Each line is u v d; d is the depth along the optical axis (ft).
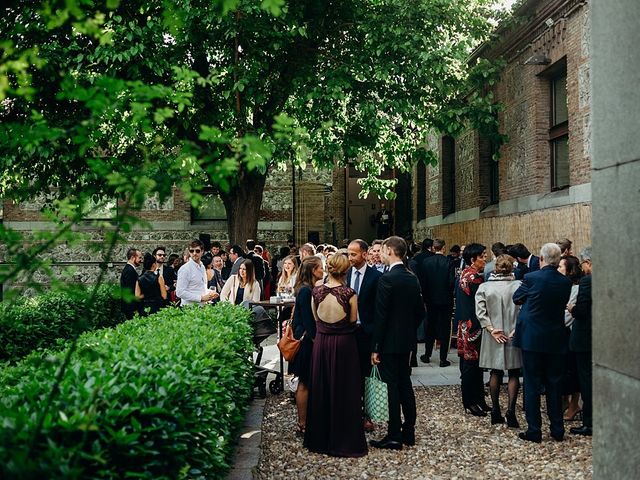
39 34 23.80
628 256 12.09
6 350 30.83
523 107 46.47
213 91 46.55
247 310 29.07
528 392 22.40
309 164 75.97
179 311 28.30
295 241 75.56
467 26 47.37
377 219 82.33
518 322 22.76
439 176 66.03
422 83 46.52
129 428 10.80
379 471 19.40
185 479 12.40
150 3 38.75
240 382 22.77
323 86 45.70
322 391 21.33
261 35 44.01
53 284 10.68
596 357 13.35
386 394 21.40
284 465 19.97
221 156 11.96
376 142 53.57
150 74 44.50
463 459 20.51
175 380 12.52
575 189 38.65
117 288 11.16
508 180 49.55
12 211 73.05
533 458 20.48
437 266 36.29
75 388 11.25
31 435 8.87
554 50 41.60
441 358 36.22
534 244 43.06
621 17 12.32
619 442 12.35
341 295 21.33
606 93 12.96
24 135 11.88
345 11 47.83
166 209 74.69
